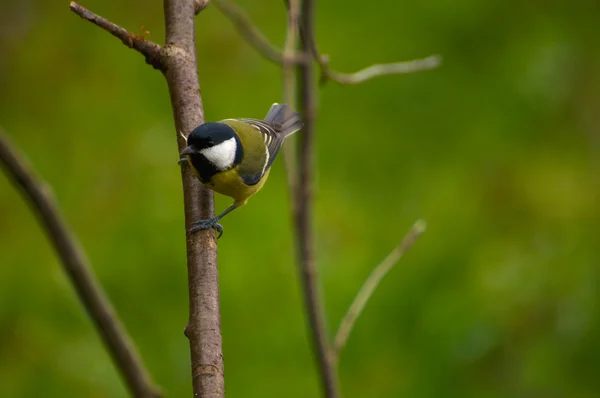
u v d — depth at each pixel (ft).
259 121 28.91
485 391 36.73
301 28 25.12
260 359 36.68
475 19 45.37
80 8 19.45
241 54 43.70
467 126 44.01
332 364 24.71
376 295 38.50
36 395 34.83
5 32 44.52
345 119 43.91
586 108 44.34
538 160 43.14
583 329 37.40
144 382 26.02
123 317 36.78
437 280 39.14
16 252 38.50
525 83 44.52
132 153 41.04
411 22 45.60
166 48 20.56
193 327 17.08
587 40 45.11
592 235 40.11
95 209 39.40
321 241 39.91
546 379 36.86
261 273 38.06
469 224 40.88
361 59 44.86
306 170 25.50
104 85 43.42
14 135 41.86
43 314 36.55
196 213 19.92
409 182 42.60
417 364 37.22
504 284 38.75
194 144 20.30
